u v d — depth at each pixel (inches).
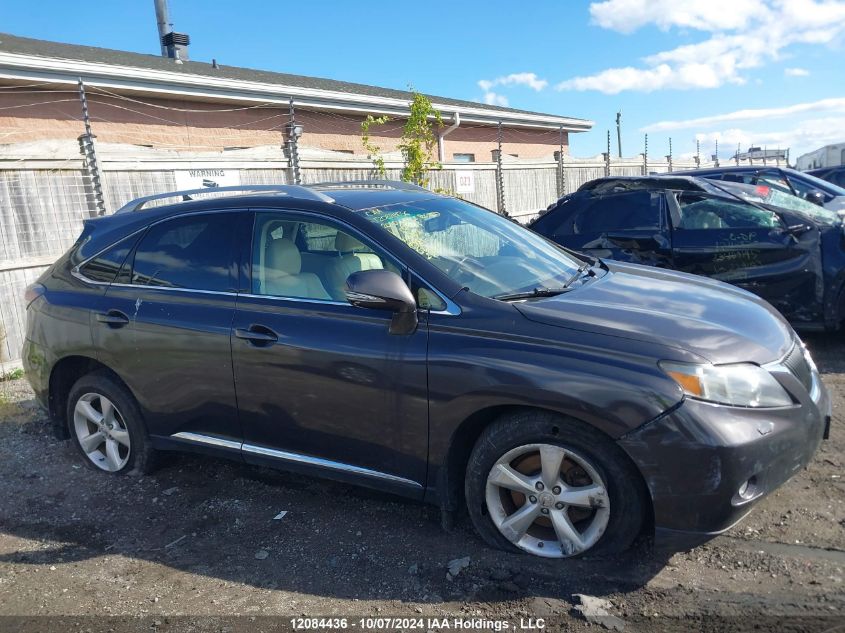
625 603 117.2
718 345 122.9
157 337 162.1
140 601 127.0
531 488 128.0
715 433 114.1
